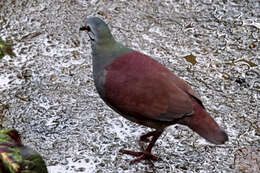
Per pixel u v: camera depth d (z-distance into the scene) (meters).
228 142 8.13
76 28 10.88
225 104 8.96
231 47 10.42
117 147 8.09
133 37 10.65
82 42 10.49
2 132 6.22
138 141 8.22
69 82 9.46
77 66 9.85
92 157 7.89
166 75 7.22
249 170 7.60
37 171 6.22
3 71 9.66
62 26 10.94
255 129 8.41
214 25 11.05
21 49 10.25
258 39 10.63
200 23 11.09
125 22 11.07
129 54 7.46
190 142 8.16
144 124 7.43
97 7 11.52
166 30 10.88
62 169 7.65
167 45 10.45
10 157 5.68
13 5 11.50
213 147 8.05
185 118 7.02
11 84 9.37
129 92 7.08
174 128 8.46
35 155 6.33
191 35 10.74
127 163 7.79
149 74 7.12
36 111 8.80
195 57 10.13
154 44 10.46
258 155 7.86
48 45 10.38
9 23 11.00
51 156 7.89
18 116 8.70
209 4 11.65
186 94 7.06
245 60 10.07
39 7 11.47
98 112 8.79
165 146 8.09
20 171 6.02
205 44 10.50
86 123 8.55
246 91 9.27
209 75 9.66
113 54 7.45
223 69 9.82
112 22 11.05
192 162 7.79
